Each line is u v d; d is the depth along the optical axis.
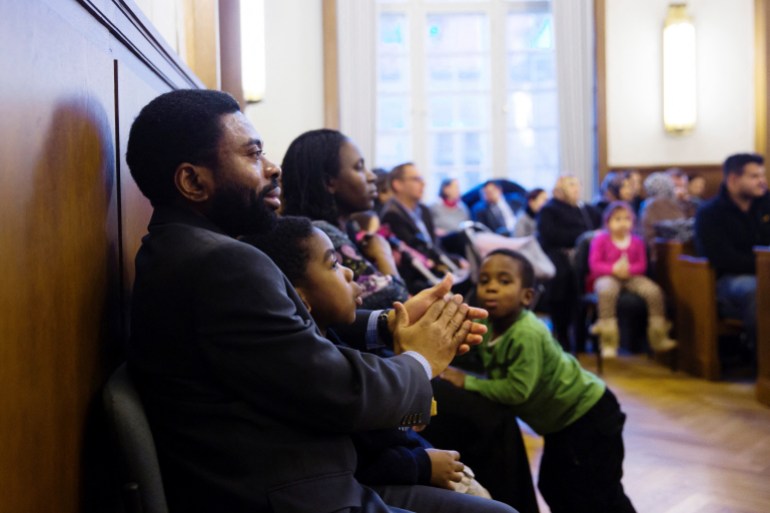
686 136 8.41
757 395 4.38
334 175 2.23
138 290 1.24
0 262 0.91
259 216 1.35
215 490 1.17
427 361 1.40
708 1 8.34
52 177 1.09
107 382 1.23
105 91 1.38
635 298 5.36
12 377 0.94
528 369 2.16
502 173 8.62
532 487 2.14
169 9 2.53
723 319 4.98
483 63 8.57
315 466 1.20
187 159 1.29
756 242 4.91
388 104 8.59
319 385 1.18
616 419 2.31
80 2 1.23
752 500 2.88
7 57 0.94
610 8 8.36
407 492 1.53
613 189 7.00
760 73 8.27
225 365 1.16
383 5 8.49
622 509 2.32
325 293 1.53
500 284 2.28
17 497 0.94
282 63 7.89
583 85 8.37
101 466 1.32
